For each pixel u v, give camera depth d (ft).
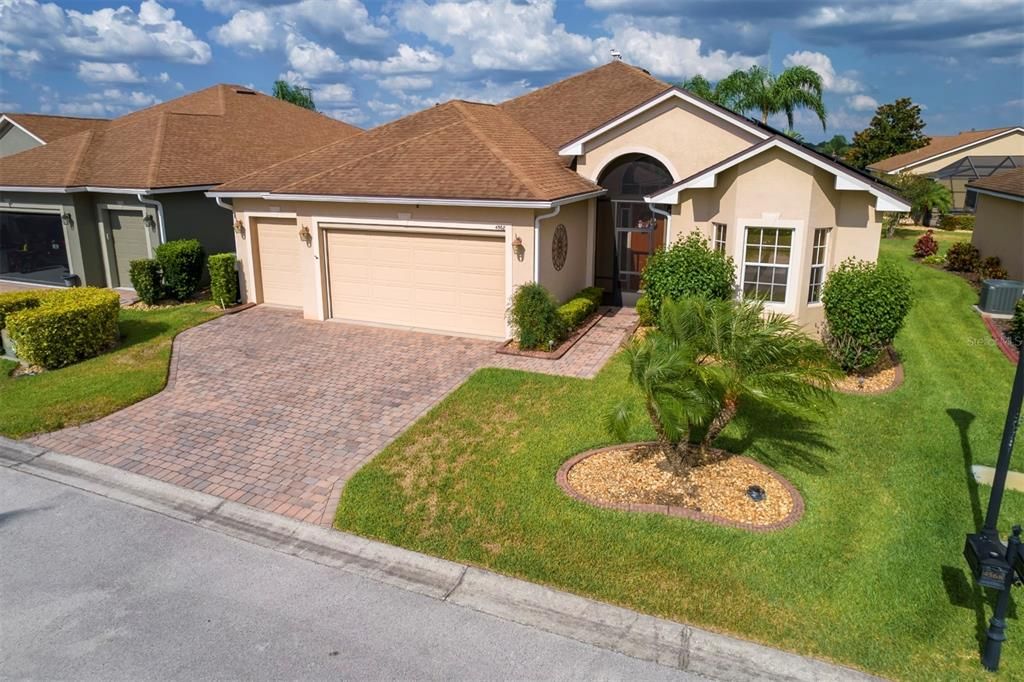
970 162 131.95
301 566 23.43
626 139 54.85
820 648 19.19
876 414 34.81
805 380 26.40
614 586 21.75
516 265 46.42
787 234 44.78
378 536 24.84
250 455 31.32
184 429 34.32
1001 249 70.54
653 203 49.11
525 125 65.05
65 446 32.78
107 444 32.86
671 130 53.47
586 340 48.26
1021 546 17.60
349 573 22.99
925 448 31.01
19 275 72.95
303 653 19.25
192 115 76.69
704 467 28.89
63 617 20.89
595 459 29.78
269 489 28.32
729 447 30.81
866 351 39.75
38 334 43.19
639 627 20.13
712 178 45.93
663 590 21.50
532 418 34.27
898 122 193.57
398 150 53.78
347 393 38.63
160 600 21.68
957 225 122.01
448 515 25.80
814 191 43.62
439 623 20.52
